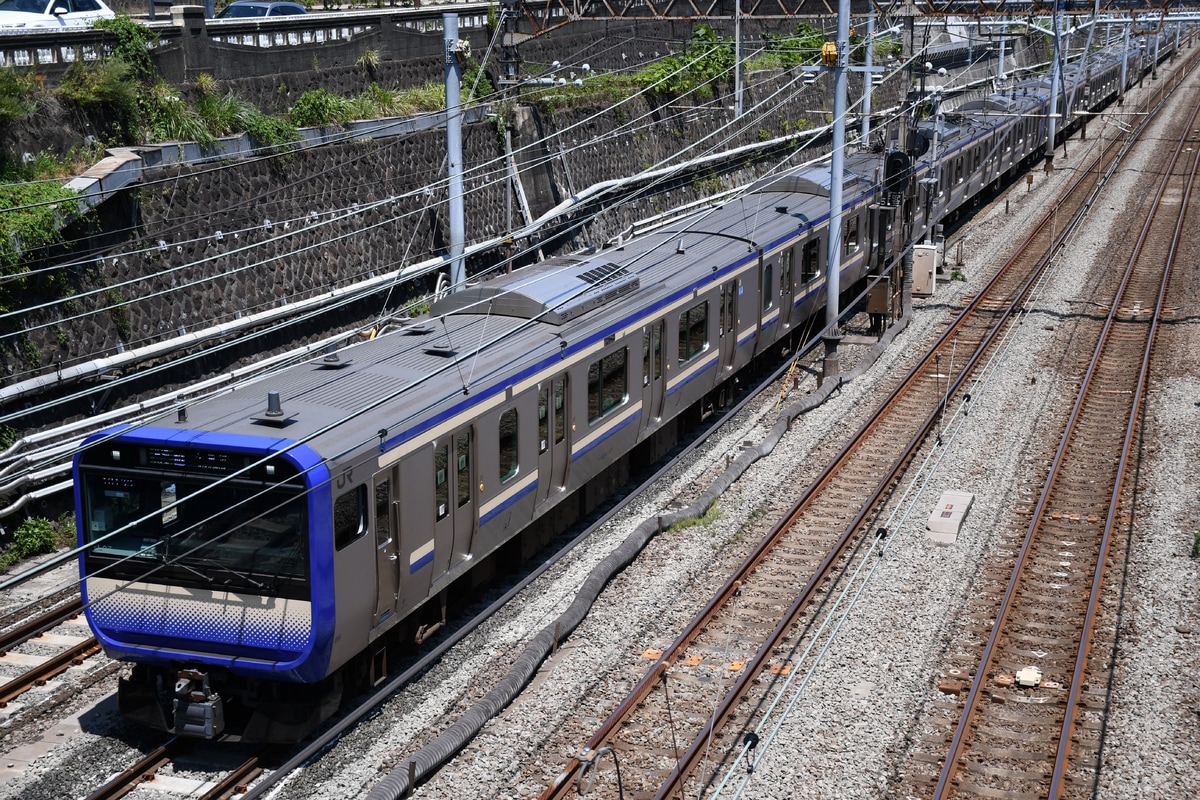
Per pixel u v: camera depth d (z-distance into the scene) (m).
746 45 46.03
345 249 23.30
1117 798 10.31
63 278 17.38
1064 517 16.84
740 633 13.55
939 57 54.91
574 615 13.66
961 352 25.72
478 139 27.70
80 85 19.89
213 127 21.47
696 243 22.09
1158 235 38.19
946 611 13.93
